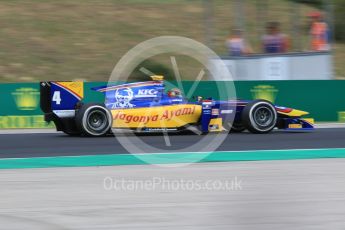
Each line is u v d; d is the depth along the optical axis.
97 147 28.86
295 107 45.00
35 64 56.44
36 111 41.84
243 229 14.95
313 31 53.22
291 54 49.66
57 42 60.94
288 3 76.38
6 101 41.28
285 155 26.61
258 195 18.55
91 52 60.03
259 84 44.72
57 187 19.67
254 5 73.81
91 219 15.72
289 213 16.44
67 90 32.91
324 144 30.17
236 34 50.72
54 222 15.42
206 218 15.91
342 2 74.06
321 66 50.41
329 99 45.47
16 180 20.84
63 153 27.05
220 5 74.19
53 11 67.31
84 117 31.95
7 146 29.48
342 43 72.44
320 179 20.98
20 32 61.59
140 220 15.66
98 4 70.62
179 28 67.00
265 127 34.28
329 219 15.80
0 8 66.19
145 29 66.06
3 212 16.44
